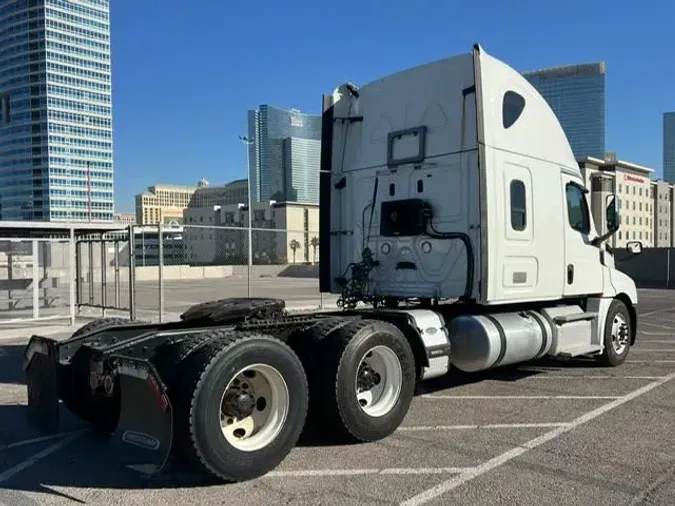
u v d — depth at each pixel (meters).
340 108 8.55
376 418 5.71
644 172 110.88
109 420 6.25
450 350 6.83
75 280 16.05
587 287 8.80
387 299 7.95
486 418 6.50
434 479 4.76
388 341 5.88
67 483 4.82
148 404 4.69
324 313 6.64
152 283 37.66
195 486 4.70
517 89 7.59
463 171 7.14
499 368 9.30
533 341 7.63
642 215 111.06
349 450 5.50
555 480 4.71
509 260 7.28
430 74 7.50
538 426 6.18
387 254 7.88
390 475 4.86
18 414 7.00
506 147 7.29
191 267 47.69
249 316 6.05
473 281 7.04
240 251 64.00
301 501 4.37
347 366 5.52
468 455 5.32
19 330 13.44
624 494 4.44
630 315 10.09
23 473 5.06
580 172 8.83
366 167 8.19
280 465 5.12
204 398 4.59
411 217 7.49
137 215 137.88
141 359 4.85
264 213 78.19
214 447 4.60
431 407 6.98
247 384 5.04
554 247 8.09
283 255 74.62
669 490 4.51
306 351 5.70
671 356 10.48
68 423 6.69
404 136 7.73
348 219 8.46
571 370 9.16
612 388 7.91
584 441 5.68
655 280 36.41
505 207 7.22
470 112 7.09
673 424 6.23
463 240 7.12
